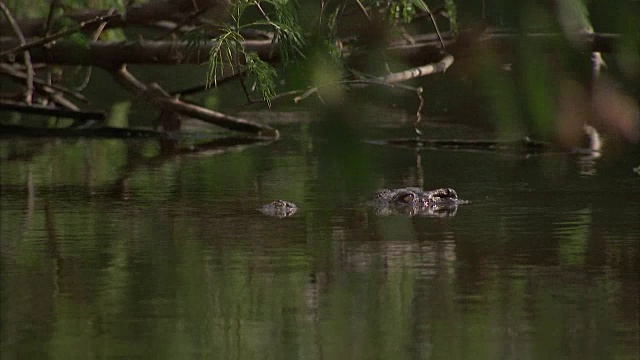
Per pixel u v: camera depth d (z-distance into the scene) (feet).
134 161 66.69
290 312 27.12
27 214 46.50
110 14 77.36
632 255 35.55
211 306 28.04
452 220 43.93
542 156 66.69
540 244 38.01
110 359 22.03
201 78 112.06
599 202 48.26
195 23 81.46
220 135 80.79
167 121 82.58
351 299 28.86
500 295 29.30
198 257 36.19
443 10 42.78
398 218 44.68
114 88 113.19
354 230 41.73
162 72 117.70
